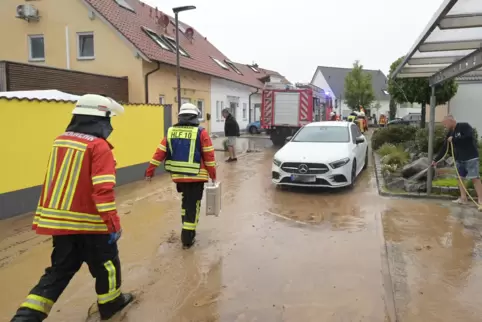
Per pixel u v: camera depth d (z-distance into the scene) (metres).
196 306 3.68
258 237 5.55
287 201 7.62
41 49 17.62
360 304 3.64
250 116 31.52
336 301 3.71
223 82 25.48
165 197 8.09
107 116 3.27
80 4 16.50
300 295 3.84
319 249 5.05
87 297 3.90
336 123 10.41
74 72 13.49
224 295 3.88
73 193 3.07
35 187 7.02
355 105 44.53
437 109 18.53
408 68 6.93
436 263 4.52
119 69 16.48
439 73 6.84
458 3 3.90
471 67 5.28
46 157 7.23
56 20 16.88
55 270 3.17
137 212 6.95
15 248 5.24
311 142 9.34
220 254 4.93
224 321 3.42
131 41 16.05
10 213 6.57
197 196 5.16
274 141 19.39
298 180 8.16
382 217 6.36
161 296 3.88
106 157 3.10
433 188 7.70
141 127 10.00
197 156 5.03
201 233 5.76
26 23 17.25
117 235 3.29
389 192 7.94
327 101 24.39
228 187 9.03
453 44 5.35
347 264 4.55
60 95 8.92
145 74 16.52
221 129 25.36
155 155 5.09
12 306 3.72
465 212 6.55
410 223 6.01
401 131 14.87
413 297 3.75
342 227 5.94
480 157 9.73
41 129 7.09
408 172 8.73
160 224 6.24
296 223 6.20
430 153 7.54
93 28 16.52
